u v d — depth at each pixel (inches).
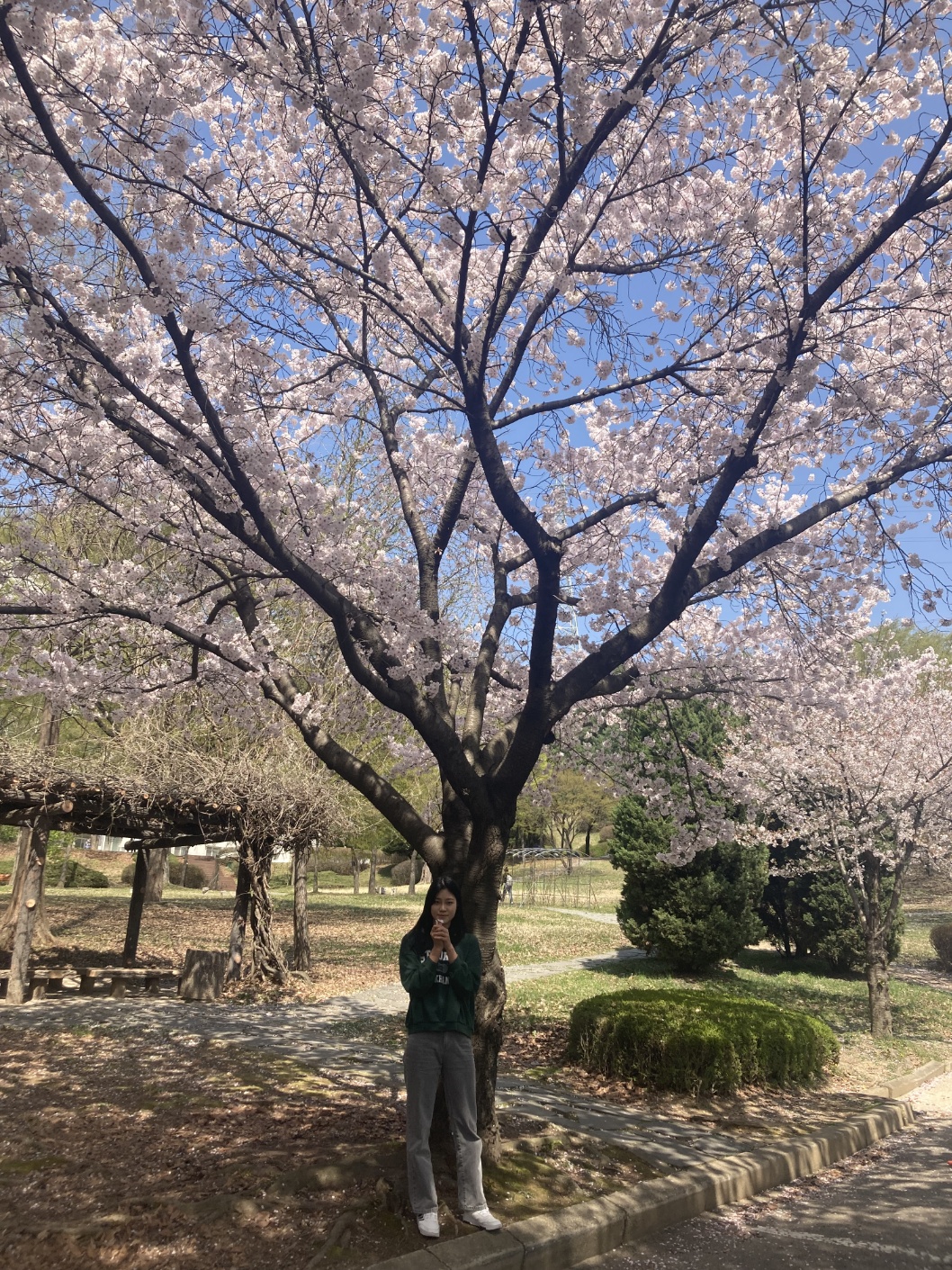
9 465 249.8
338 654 385.7
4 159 209.8
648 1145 232.5
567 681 213.5
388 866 1636.3
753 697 337.4
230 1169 183.2
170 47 201.8
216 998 444.8
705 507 221.5
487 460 215.5
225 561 267.7
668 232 261.7
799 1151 242.2
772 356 230.8
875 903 476.7
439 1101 189.3
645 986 535.5
